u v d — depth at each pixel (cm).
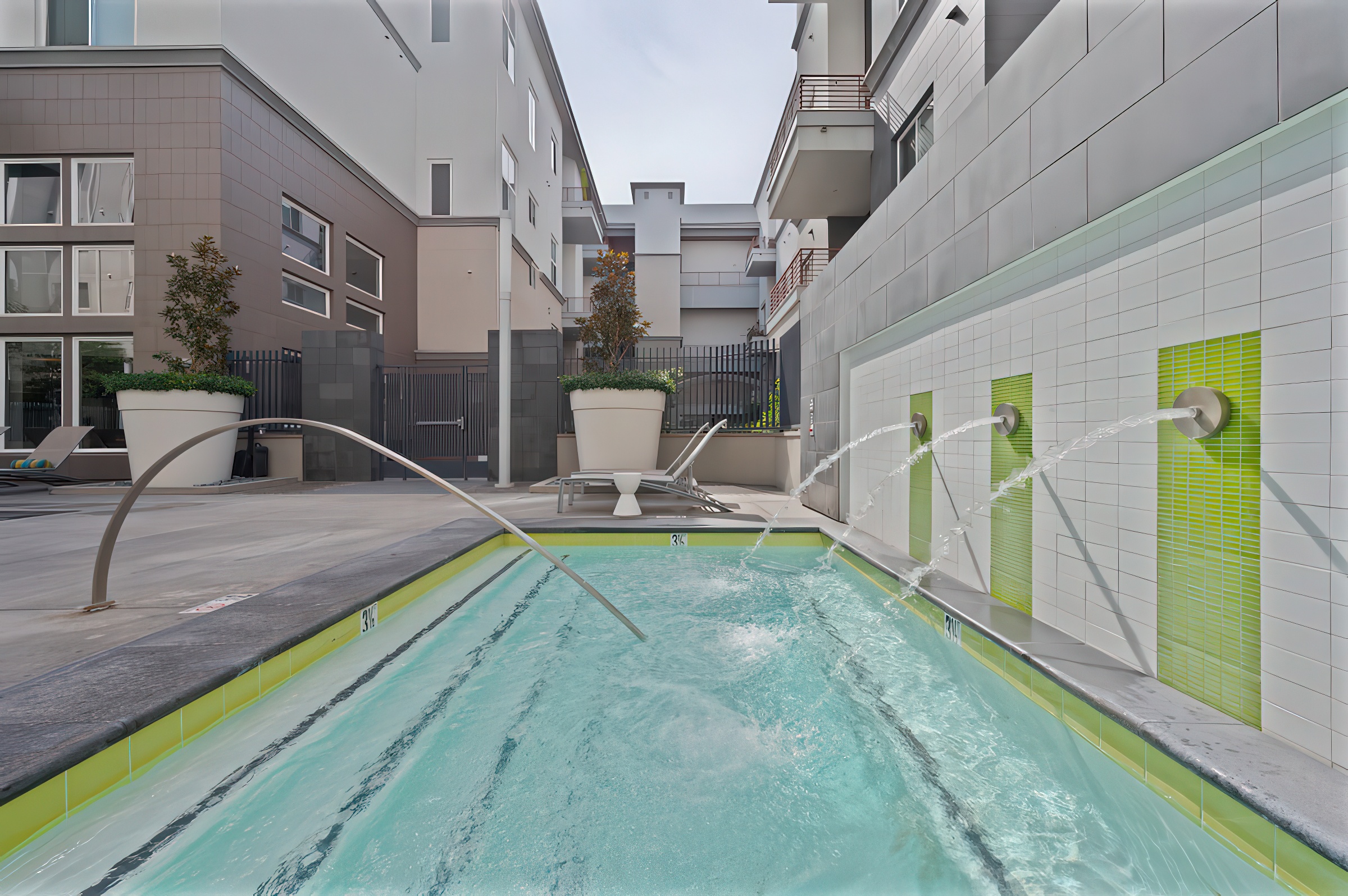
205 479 817
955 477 306
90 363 969
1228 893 113
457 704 195
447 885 113
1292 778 119
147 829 128
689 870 118
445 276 1470
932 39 534
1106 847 125
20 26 948
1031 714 190
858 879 115
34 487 798
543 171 1820
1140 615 180
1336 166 123
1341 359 123
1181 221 165
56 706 142
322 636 219
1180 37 156
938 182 314
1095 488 201
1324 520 127
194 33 936
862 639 262
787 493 789
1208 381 156
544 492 809
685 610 306
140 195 936
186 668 169
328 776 150
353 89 1254
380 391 1061
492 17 1473
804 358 653
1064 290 219
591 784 149
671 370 1003
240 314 970
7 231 946
